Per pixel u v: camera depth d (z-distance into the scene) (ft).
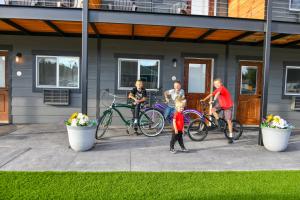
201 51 26.02
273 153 17.15
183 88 26.13
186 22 19.27
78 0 23.13
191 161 15.08
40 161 14.37
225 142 19.86
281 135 17.13
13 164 13.79
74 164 14.01
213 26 19.43
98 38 24.90
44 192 10.50
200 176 12.62
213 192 10.83
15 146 17.25
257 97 27.12
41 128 22.97
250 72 27.04
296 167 14.43
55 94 24.47
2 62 24.61
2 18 18.04
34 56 24.54
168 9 26.11
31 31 23.81
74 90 25.08
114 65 25.26
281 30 19.51
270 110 27.20
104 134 21.45
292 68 27.48
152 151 16.90
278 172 13.42
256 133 23.57
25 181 11.52
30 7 18.10
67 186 11.11
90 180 11.80
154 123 21.59
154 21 19.06
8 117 24.75
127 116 25.38
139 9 25.73
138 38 25.21
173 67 25.84
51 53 24.67
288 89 27.32
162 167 13.91
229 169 13.87
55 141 18.72
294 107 26.99
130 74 25.58
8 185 11.09
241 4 25.48
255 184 11.75
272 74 27.07
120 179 12.01
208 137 21.48
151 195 10.46
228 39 25.07
